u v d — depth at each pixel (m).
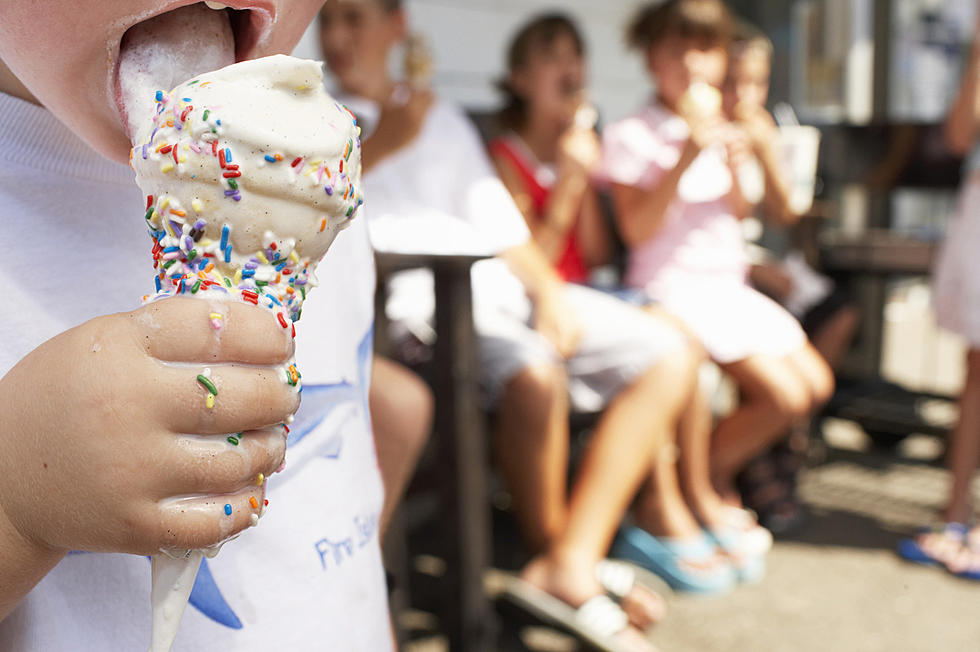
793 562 2.49
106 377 0.41
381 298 1.57
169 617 0.44
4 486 0.43
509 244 2.23
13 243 0.57
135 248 0.62
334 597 0.69
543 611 1.96
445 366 1.69
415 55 2.23
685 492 2.44
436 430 1.74
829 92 4.77
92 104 0.47
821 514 2.84
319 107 0.45
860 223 4.19
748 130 2.85
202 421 0.41
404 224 2.11
